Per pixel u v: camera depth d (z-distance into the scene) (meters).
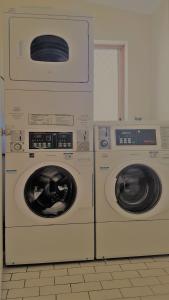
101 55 3.47
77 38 2.13
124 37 3.32
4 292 1.74
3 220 2.10
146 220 2.22
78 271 2.01
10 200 2.05
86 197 2.13
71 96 2.14
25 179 2.04
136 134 2.22
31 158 2.05
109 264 2.12
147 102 3.38
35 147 2.06
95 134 2.17
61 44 2.14
